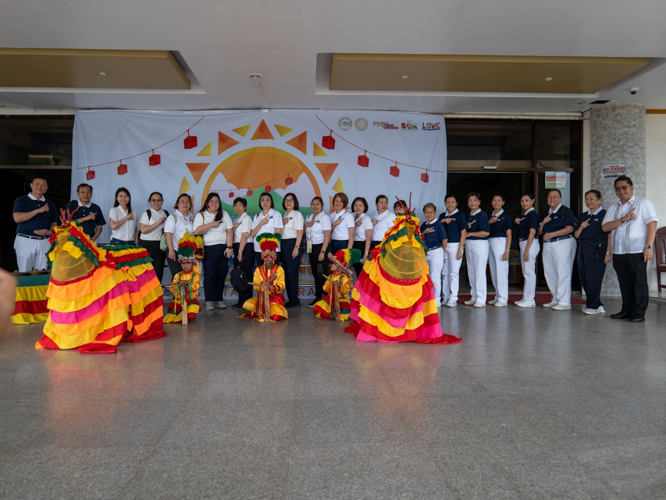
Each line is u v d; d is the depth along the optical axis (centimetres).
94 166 705
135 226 633
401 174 736
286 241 638
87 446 198
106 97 665
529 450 194
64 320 380
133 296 413
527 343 401
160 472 175
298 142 724
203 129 718
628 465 181
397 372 310
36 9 436
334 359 344
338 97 679
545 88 659
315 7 436
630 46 526
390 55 557
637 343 401
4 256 745
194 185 714
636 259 514
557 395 264
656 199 775
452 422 224
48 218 602
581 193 773
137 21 461
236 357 352
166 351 373
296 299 645
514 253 870
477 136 784
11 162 736
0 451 194
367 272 420
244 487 164
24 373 312
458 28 480
